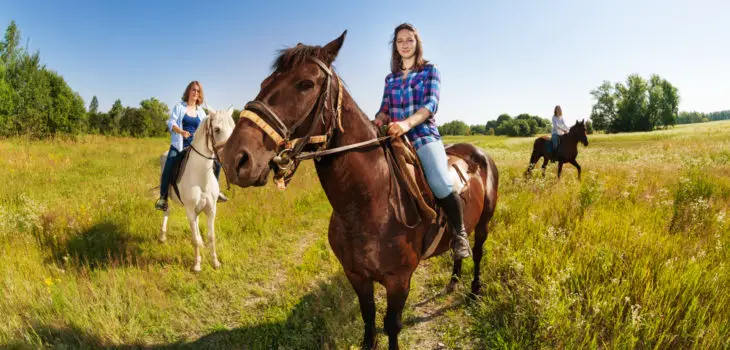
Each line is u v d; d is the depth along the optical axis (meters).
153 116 49.38
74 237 5.38
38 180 9.55
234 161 1.57
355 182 2.10
